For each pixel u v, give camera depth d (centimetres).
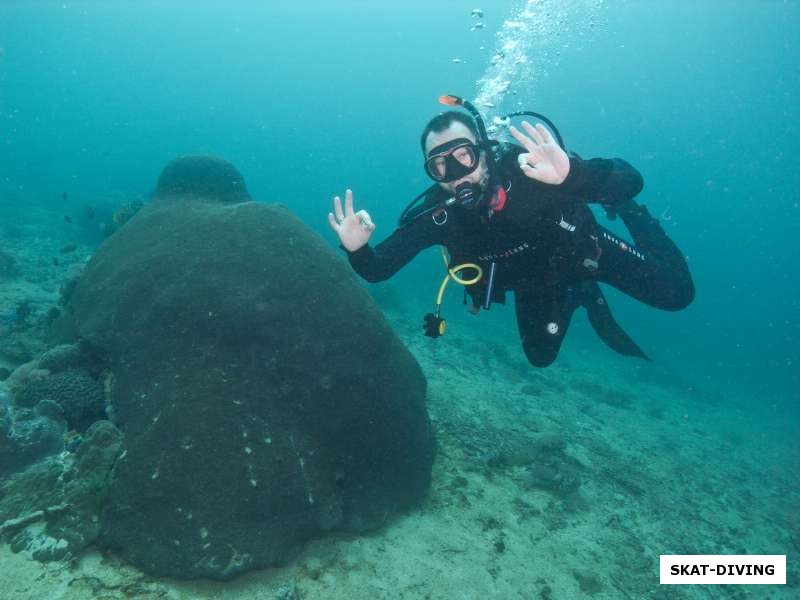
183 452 158
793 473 436
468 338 607
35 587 134
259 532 157
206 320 184
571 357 701
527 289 144
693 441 446
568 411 417
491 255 140
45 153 2458
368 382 194
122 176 2097
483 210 133
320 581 159
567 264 135
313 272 207
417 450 204
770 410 723
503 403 380
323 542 173
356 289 217
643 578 205
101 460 160
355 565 167
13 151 2156
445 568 176
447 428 283
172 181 286
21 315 301
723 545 250
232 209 229
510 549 196
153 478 154
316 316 194
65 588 135
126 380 182
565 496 247
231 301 188
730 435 507
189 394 168
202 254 205
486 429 303
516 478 250
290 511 164
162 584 144
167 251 212
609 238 140
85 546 146
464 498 218
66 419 186
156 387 174
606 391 516
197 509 153
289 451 170
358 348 197
